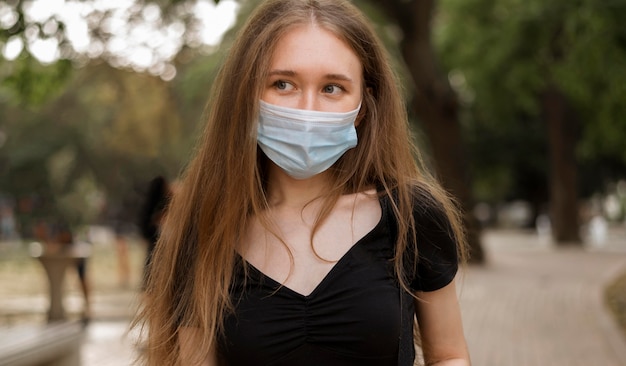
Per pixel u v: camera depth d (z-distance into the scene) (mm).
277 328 1828
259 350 1834
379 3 16703
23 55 6125
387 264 1882
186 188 2049
